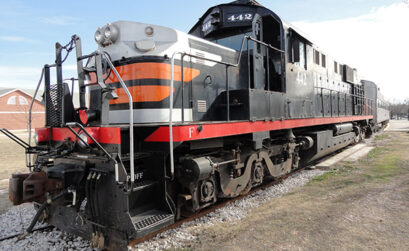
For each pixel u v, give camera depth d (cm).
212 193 453
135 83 409
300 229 418
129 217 314
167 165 393
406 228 412
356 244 370
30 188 362
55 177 356
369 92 1777
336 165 889
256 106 507
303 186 648
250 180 546
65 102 382
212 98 516
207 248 365
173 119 427
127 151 374
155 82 408
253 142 512
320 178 714
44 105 433
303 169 834
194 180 392
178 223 435
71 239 394
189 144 421
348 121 1176
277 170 630
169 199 377
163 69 414
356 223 432
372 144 1430
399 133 2164
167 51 423
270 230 417
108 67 437
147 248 362
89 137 329
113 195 328
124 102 420
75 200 342
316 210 491
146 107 407
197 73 481
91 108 472
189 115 462
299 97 692
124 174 319
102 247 334
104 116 349
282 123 599
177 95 437
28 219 477
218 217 465
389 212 471
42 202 394
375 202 520
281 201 544
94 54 352
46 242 388
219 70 535
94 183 347
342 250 356
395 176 718
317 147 788
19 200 384
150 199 374
